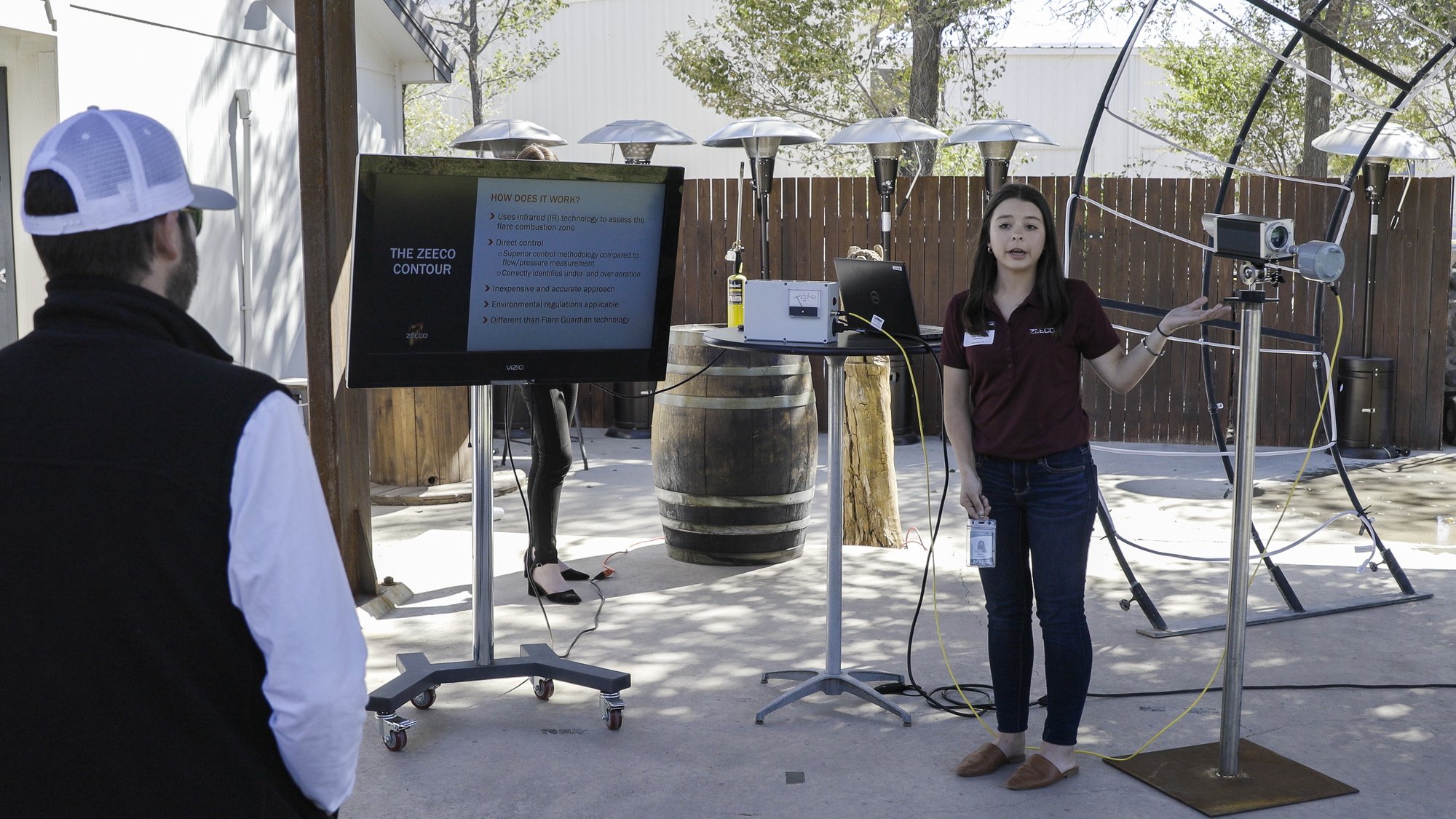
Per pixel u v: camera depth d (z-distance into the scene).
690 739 3.67
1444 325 8.73
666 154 16.31
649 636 4.64
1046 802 3.23
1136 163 18.48
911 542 6.12
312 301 4.70
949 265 9.45
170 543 1.37
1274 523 6.56
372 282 3.40
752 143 8.47
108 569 1.36
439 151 19.31
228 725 1.43
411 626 4.76
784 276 9.72
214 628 1.40
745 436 5.46
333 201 4.70
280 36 7.21
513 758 3.53
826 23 14.09
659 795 3.28
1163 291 9.24
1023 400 3.22
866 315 3.94
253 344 7.02
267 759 1.48
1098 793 3.29
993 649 3.42
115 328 1.42
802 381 5.56
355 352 3.44
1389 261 8.78
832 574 3.89
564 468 5.09
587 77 16.91
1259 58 14.48
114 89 5.69
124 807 1.38
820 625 4.75
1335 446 5.12
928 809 3.19
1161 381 9.27
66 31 5.34
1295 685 4.10
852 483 6.01
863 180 9.48
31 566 1.36
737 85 14.63
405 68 8.75
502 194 3.50
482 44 17.67
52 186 1.41
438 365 3.55
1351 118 14.20
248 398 1.41
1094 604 5.06
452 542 6.13
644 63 16.44
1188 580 5.41
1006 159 8.21
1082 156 4.48
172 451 1.37
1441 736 3.66
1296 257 3.16
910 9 13.98
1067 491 3.23
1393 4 11.81
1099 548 6.02
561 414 5.03
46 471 1.37
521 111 17.52
